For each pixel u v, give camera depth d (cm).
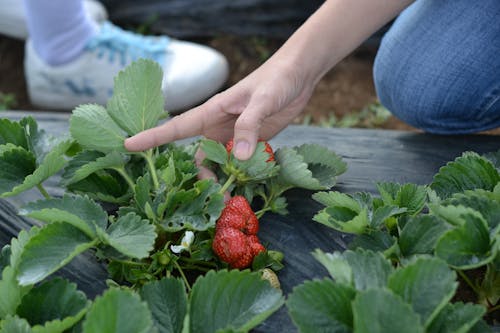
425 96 153
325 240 126
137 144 118
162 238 116
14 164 122
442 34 149
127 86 116
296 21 268
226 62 251
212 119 127
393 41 159
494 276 109
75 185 123
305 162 131
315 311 89
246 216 115
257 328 109
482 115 155
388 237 108
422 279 88
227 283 96
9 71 270
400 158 149
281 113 139
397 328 79
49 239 102
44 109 253
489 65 145
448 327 91
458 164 117
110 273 115
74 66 234
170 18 276
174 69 235
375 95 252
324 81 258
